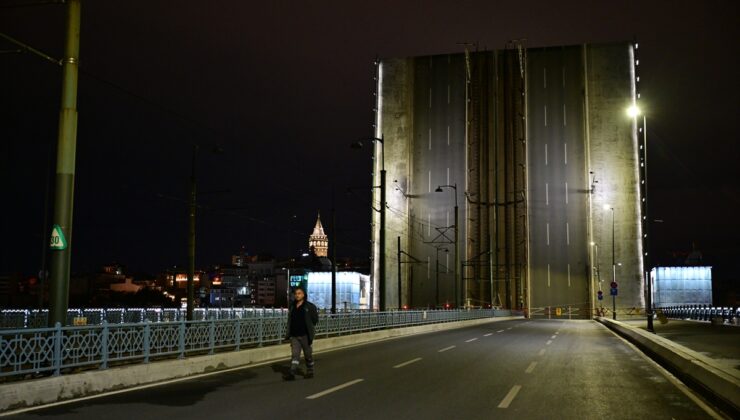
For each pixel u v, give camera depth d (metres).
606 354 22.81
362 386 13.91
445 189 108.31
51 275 14.34
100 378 12.92
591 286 104.25
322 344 24.67
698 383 13.66
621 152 105.25
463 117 108.31
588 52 106.62
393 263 109.31
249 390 13.23
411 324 39.78
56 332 12.25
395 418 10.23
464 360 20.03
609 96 105.94
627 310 102.50
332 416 10.36
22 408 10.96
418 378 15.38
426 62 110.00
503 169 107.94
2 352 10.92
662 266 106.94
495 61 108.62
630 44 106.00
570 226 106.12
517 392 13.16
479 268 99.56
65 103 14.78
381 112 111.25
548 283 106.19
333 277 45.59
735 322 45.47
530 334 36.22
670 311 78.81
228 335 18.56
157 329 15.23
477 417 10.39
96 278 175.88
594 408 11.38
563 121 106.94
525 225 106.75
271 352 20.28
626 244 104.56
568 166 106.62
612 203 105.31
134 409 10.91
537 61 108.06
